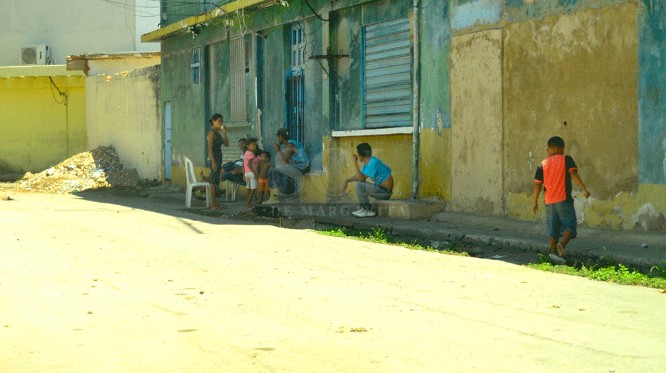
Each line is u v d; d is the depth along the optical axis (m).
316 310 10.36
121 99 43.62
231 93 32.25
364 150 22.03
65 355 8.23
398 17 22.98
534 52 18.52
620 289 11.74
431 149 21.66
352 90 24.98
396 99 23.22
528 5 18.66
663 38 15.69
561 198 14.45
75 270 13.63
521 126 18.91
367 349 8.34
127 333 9.17
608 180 16.86
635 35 16.25
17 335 9.12
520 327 9.28
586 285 12.09
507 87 19.25
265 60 29.80
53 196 34.41
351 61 24.98
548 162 14.62
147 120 40.84
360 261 14.60
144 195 34.59
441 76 21.25
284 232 19.28
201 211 25.45
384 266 14.02
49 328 9.45
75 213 24.16
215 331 9.24
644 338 8.70
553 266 13.68
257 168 25.84
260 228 20.11
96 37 55.25
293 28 28.33
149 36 38.09
